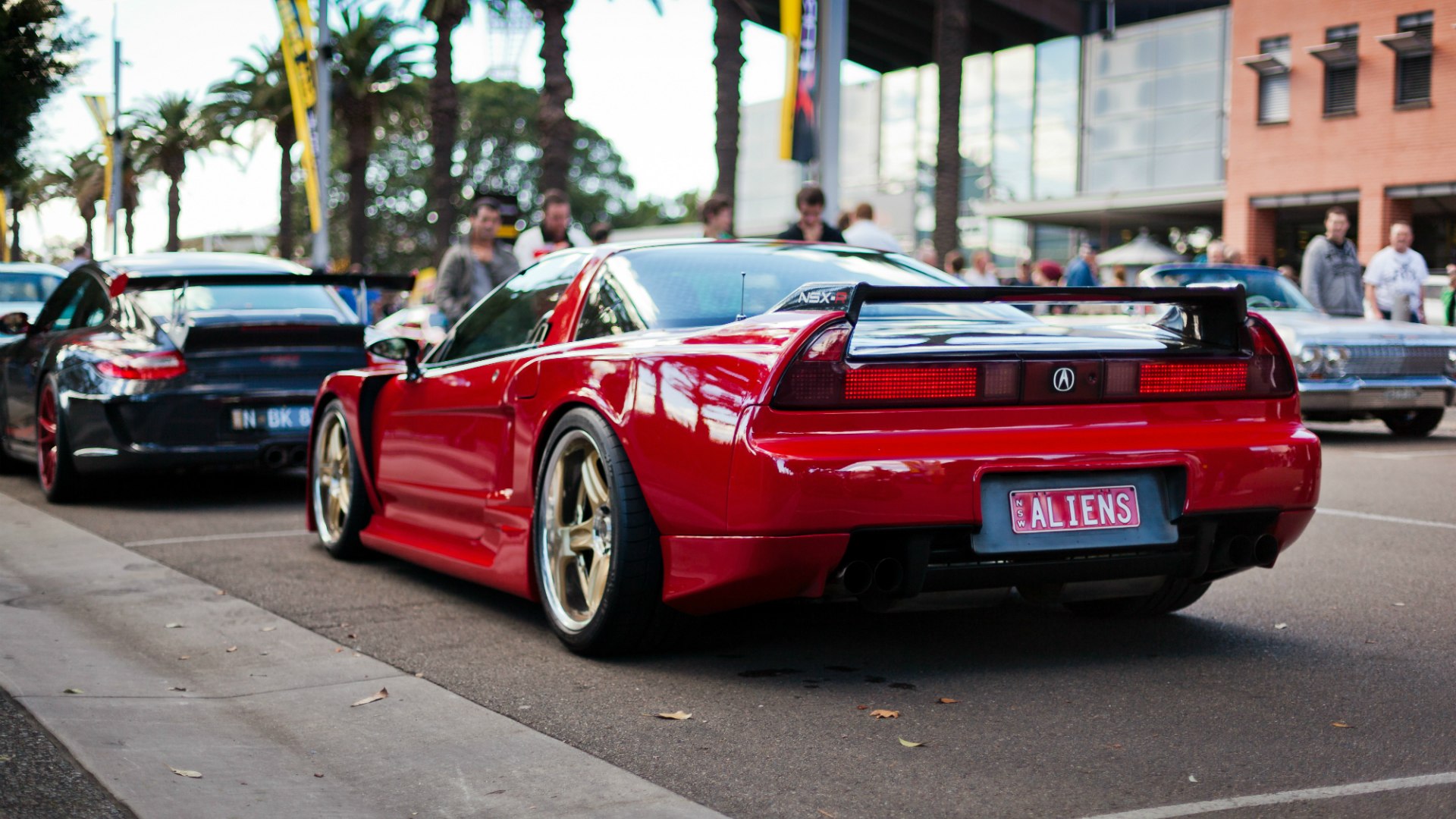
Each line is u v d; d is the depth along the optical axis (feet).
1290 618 13.26
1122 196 97.76
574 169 241.35
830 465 9.93
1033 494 10.51
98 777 8.38
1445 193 78.89
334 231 223.92
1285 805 7.91
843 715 10.00
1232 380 11.19
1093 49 111.14
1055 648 12.08
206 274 23.40
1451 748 9.00
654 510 10.96
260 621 13.48
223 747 9.25
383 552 16.66
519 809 7.98
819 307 10.43
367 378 16.66
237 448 23.00
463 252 26.76
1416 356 32.30
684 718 9.96
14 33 62.34
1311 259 36.83
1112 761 8.84
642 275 12.73
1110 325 12.20
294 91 77.87
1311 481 11.28
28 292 40.42
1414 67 80.07
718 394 10.38
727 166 60.13
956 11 64.49
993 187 120.06
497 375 13.35
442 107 99.96
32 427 26.02
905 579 10.28
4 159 64.49
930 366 10.32
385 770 8.75
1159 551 11.00
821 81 37.52
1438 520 19.56
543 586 12.38
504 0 75.72
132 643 12.53
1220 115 102.53
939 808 7.98
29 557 17.42
